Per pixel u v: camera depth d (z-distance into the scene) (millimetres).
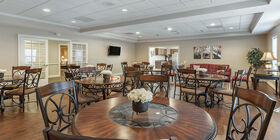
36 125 2648
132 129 1038
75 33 6934
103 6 3975
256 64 6879
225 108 3566
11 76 3766
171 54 12836
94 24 6004
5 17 4555
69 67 4980
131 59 11000
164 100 1712
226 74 6680
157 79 2465
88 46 8172
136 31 7703
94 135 959
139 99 1273
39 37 6199
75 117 1234
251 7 3395
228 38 7945
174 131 1014
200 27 6598
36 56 6164
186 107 1481
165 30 7355
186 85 3875
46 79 6461
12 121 2799
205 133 994
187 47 9156
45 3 3797
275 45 6074
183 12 4305
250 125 1174
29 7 4078
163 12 4426
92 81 3025
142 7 4035
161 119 1201
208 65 8141
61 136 523
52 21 5562
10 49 5512
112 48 9266
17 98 4254
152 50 11328
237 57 7773
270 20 4559
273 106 938
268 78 4633
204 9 3977
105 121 1162
